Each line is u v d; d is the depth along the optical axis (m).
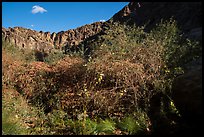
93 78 7.89
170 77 7.11
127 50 8.47
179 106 5.81
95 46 10.01
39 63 9.92
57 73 8.81
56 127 6.54
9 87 8.52
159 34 8.59
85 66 8.20
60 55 11.32
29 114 7.32
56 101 7.86
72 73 8.49
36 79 8.72
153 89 7.02
